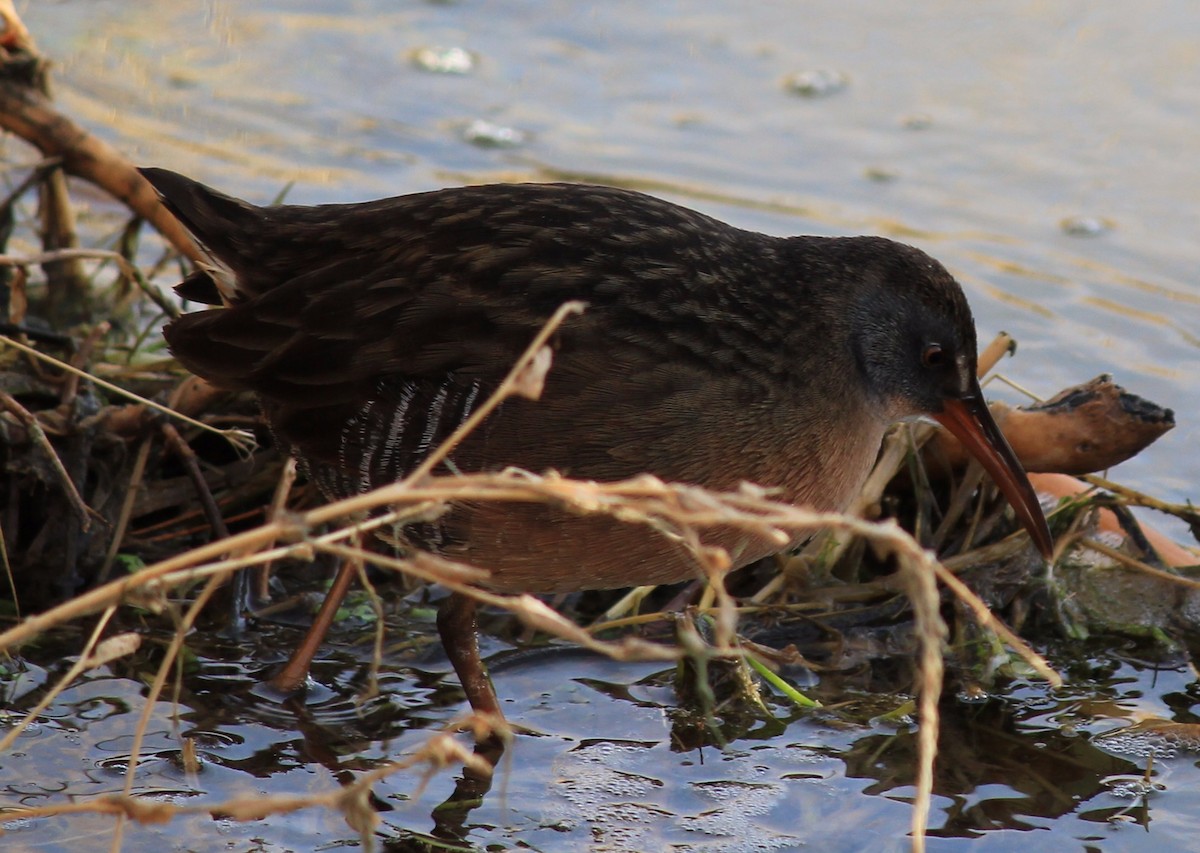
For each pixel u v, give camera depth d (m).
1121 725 8.12
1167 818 7.39
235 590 8.67
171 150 12.41
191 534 9.20
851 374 7.96
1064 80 13.86
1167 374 10.73
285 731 7.87
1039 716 8.20
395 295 7.59
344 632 8.69
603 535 7.43
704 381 7.50
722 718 8.09
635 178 12.50
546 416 7.36
